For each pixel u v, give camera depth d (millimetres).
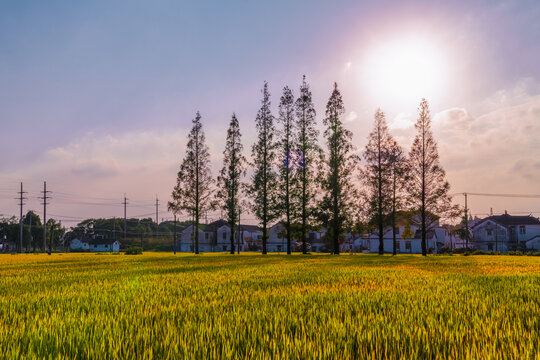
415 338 3311
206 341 3271
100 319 4281
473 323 3971
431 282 8195
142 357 2834
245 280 9016
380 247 43781
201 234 109625
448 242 95188
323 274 10703
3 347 3158
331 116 43656
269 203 44500
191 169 50750
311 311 4629
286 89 45094
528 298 5746
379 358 2754
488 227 89188
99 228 151375
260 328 3705
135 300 5820
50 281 9492
